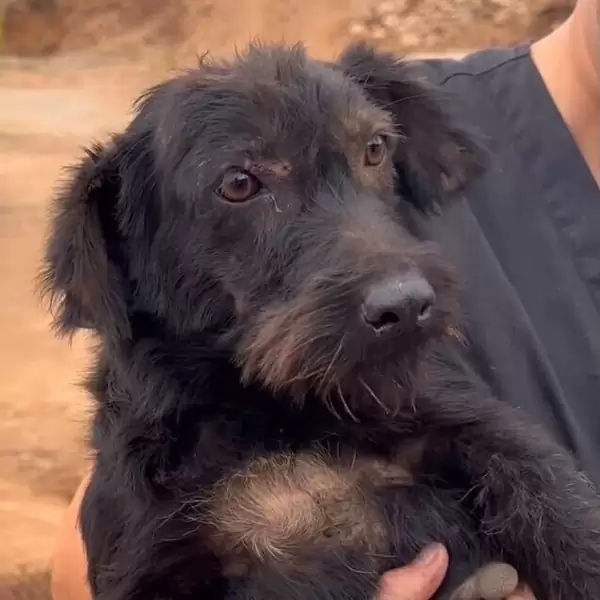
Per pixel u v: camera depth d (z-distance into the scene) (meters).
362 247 0.39
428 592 0.39
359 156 0.43
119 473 0.41
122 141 0.45
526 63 0.52
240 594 0.39
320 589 0.39
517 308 0.47
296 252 0.41
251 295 0.42
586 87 0.49
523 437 0.43
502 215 0.49
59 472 0.83
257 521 0.41
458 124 0.49
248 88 0.42
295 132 0.41
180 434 0.42
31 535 0.76
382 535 0.41
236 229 0.42
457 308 0.40
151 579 0.39
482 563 0.41
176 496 0.41
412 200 0.49
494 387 0.46
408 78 0.49
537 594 0.41
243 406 0.43
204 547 0.40
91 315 0.42
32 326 0.99
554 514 0.41
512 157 0.50
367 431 0.43
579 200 0.49
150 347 0.43
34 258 1.04
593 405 0.47
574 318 0.48
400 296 0.36
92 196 0.44
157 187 0.44
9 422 0.86
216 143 0.42
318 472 0.42
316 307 0.38
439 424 0.44
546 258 0.48
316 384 0.40
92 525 0.42
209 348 0.43
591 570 0.41
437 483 0.43
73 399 0.89
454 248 0.48
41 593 0.73
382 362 0.38
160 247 0.44
